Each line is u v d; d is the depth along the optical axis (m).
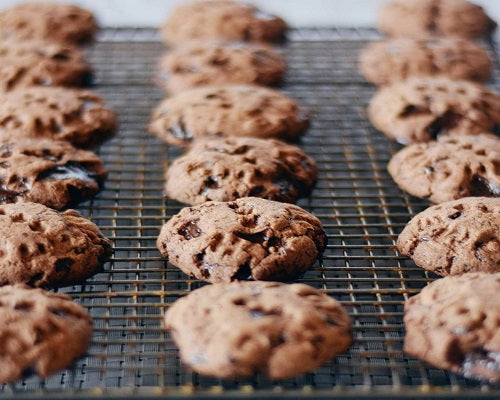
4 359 0.35
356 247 0.41
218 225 0.40
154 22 0.71
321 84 0.54
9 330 0.35
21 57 0.52
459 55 0.54
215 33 0.56
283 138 0.48
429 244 0.40
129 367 0.36
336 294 0.40
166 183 0.44
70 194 0.43
